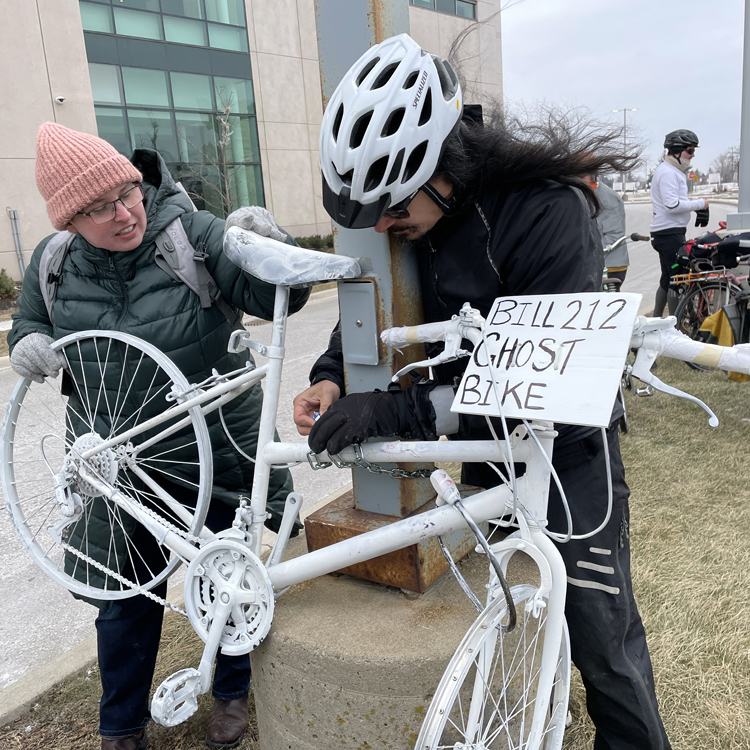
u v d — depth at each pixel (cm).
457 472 375
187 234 170
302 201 1919
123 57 1539
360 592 153
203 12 1652
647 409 443
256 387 197
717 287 503
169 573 157
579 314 110
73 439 182
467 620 138
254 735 196
